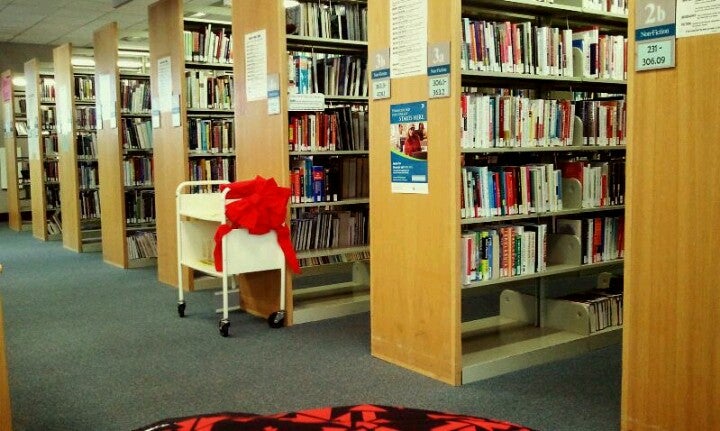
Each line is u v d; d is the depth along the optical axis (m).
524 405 3.43
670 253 2.76
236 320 5.37
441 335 3.80
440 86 3.66
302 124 5.25
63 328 5.18
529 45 4.13
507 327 4.66
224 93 6.83
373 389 3.71
